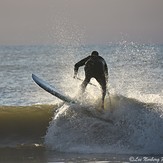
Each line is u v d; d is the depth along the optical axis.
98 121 43.66
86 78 47.09
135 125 42.97
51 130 43.84
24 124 47.19
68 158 39.06
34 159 39.09
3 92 87.56
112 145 41.97
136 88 83.44
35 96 80.12
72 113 44.78
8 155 40.66
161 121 43.03
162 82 94.12
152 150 41.19
